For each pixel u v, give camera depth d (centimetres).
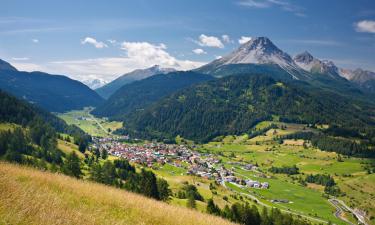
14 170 2270
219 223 2248
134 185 9056
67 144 18588
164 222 1800
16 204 1291
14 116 19862
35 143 16912
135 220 1695
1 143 14462
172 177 18738
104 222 1413
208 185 17862
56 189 1970
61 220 1227
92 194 2075
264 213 9388
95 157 18150
